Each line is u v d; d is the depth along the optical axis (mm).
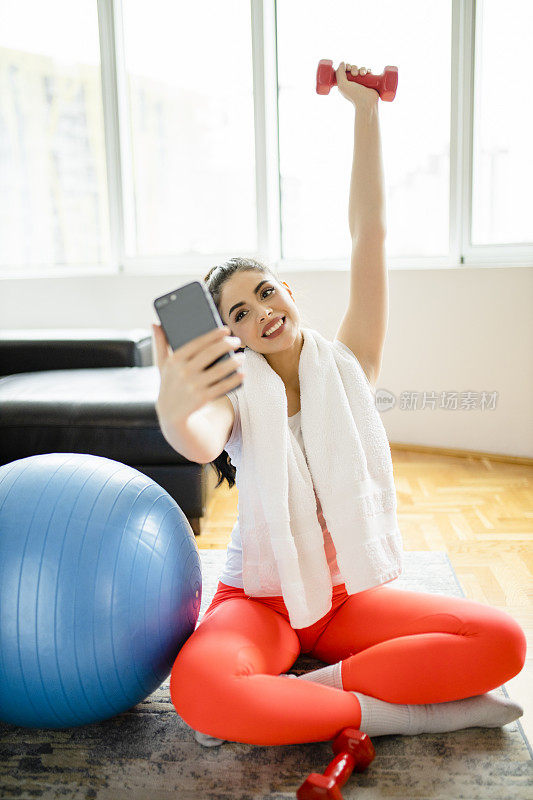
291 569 1185
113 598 1071
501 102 2840
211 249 3639
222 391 911
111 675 1091
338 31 3119
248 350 1280
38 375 2559
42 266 3900
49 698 1086
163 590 1137
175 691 1122
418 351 3021
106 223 3775
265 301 1219
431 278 2939
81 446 2049
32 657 1054
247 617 1221
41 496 1116
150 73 3570
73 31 3623
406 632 1228
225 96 3436
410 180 3086
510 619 1182
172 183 3656
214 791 1090
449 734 1204
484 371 2902
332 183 3285
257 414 1208
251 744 1171
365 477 1221
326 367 1260
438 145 3000
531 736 1198
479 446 2961
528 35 2736
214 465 1387
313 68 3211
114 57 3545
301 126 3307
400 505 2406
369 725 1139
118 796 1084
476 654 1143
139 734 1241
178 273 3510
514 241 2914
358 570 1201
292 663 1285
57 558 1059
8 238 3943
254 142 3365
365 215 1326
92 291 3650
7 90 3805
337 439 1229
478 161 2943
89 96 3666
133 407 2041
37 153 3830
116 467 1222
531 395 2812
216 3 3369
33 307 3760
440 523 2217
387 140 3078
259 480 1202
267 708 1078
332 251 3350
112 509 1124
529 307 2770
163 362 953
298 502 1215
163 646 1154
